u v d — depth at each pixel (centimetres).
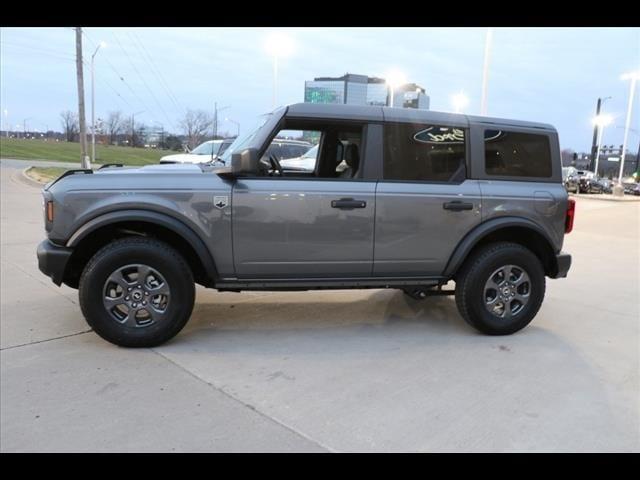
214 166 451
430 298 586
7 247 777
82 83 2438
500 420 315
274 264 421
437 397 343
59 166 2877
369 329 477
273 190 410
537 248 486
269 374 371
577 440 296
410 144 439
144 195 395
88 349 404
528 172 470
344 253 429
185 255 430
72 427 292
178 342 427
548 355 426
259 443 282
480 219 450
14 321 462
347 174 447
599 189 3766
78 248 405
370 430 299
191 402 325
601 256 966
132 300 403
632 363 414
